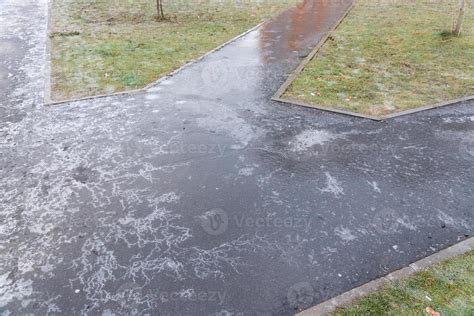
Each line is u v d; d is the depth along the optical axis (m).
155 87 7.00
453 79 7.45
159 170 4.69
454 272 3.29
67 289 3.16
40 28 10.84
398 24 11.59
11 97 6.61
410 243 3.65
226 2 14.62
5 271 3.33
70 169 4.71
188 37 10.05
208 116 6.00
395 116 6.01
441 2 14.92
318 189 4.38
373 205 4.14
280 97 6.64
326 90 6.92
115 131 5.55
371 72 7.77
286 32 10.71
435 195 4.32
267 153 5.06
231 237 3.69
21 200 4.18
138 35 10.15
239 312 2.96
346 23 11.79
